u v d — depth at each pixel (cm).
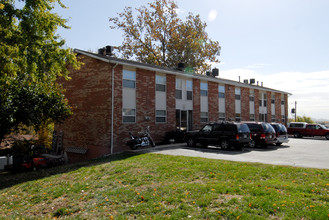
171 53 3909
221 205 593
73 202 737
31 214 690
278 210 544
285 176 823
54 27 1393
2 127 1630
